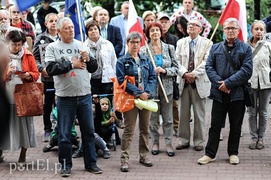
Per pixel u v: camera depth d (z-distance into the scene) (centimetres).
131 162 732
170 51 765
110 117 793
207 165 717
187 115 799
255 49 803
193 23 787
